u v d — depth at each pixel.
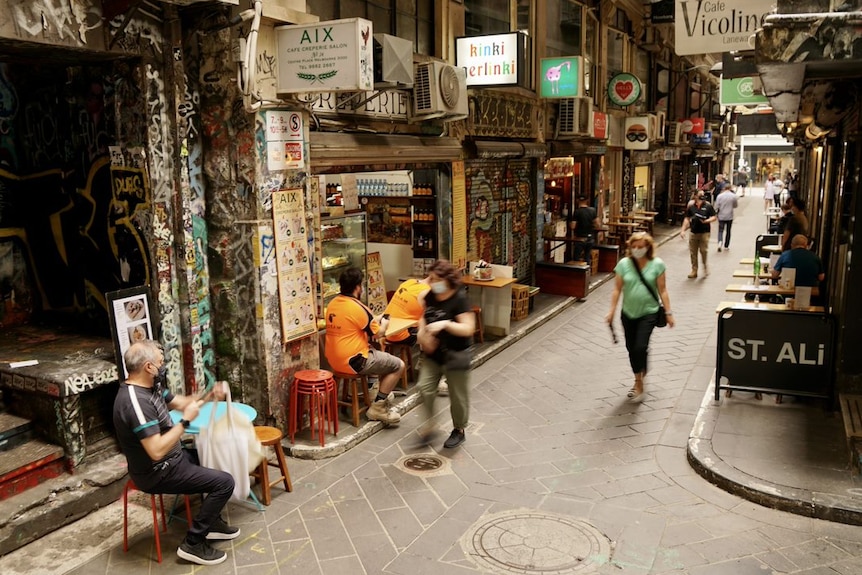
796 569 4.26
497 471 5.71
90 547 4.59
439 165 9.41
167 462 4.23
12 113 6.29
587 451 6.09
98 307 6.23
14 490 4.77
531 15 11.99
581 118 13.28
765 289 8.01
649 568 4.30
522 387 7.91
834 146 9.08
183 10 5.54
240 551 4.55
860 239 6.32
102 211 5.94
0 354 5.61
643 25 18.83
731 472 5.35
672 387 7.77
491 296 9.84
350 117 7.23
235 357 6.16
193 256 5.84
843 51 4.07
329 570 4.33
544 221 14.63
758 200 41.78
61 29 4.69
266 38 5.76
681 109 25.41
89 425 5.33
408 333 7.50
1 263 6.36
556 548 4.54
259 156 5.81
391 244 10.25
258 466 5.17
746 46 5.64
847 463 5.45
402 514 5.02
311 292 6.47
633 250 7.28
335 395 6.21
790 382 6.66
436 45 9.16
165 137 5.54
